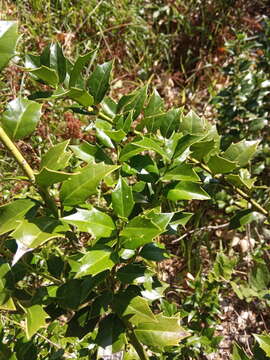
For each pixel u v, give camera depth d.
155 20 1.24
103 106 0.39
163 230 0.28
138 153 0.35
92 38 1.10
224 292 0.83
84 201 0.29
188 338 0.63
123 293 0.32
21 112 0.29
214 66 1.19
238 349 0.39
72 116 0.87
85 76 0.99
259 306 0.81
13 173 0.80
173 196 0.35
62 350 0.51
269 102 0.92
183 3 1.27
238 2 1.26
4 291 0.29
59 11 1.07
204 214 0.89
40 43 0.96
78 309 0.33
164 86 1.14
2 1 0.98
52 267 0.36
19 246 0.25
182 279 0.83
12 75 0.87
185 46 1.24
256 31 1.27
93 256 0.28
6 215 0.28
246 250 0.84
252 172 0.83
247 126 0.88
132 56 1.14
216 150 0.42
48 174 0.27
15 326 0.58
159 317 0.33
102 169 0.29
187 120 0.40
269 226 0.77
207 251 0.87
